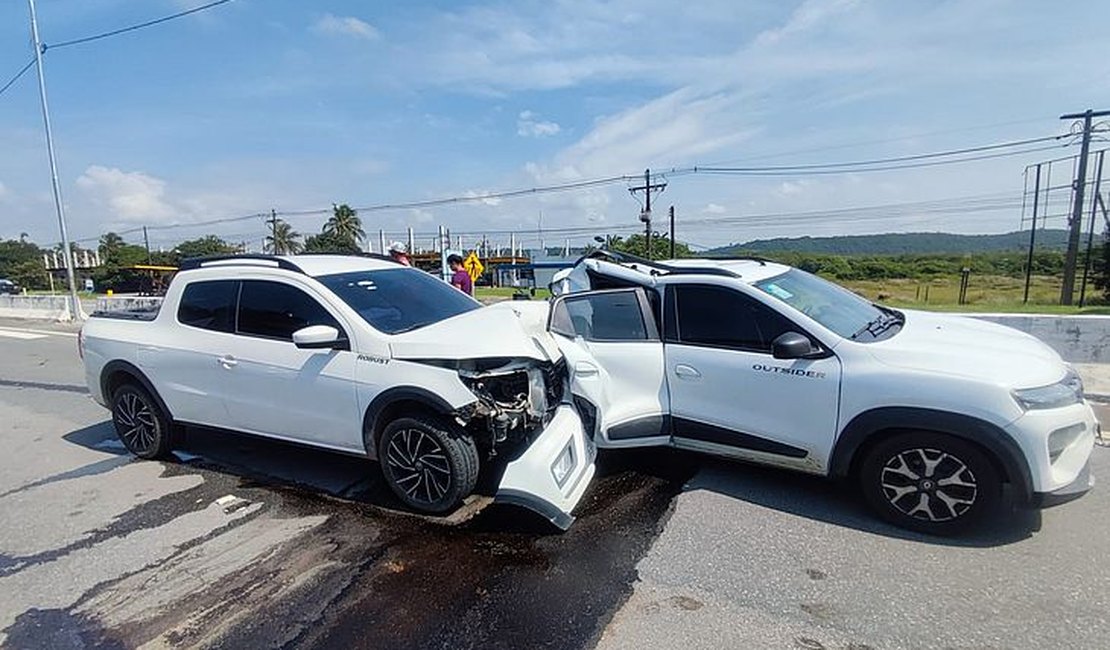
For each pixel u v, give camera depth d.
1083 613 2.61
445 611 2.76
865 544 3.25
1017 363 3.29
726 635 2.53
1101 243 32.06
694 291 4.17
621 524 3.56
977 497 3.19
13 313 21.47
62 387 8.18
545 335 4.30
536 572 3.07
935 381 3.22
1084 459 3.19
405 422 3.72
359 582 3.03
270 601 2.90
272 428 4.30
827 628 2.56
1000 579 2.88
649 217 45.72
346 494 4.14
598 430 4.20
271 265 4.39
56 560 3.36
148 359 4.75
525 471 3.44
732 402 3.91
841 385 3.49
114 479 4.56
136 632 2.69
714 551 3.22
